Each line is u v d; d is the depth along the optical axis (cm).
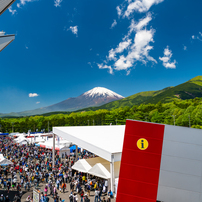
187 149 1366
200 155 1354
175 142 1379
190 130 1376
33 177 2612
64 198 2169
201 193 1327
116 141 2931
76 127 3666
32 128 13850
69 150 4316
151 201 1354
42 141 5634
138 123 1417
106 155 2455
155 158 1384
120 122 15425
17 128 13625
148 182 1370
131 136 1415
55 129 3459
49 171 2906
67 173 2800
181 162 1361
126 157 1402
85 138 2978
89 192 2248
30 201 1936
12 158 3525
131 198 1368
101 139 2992
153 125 1405
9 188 2423
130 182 1382
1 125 13650
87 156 4188
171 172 1362
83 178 2639
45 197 1919
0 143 6153
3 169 3006
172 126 1393
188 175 1348
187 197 1337
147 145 1398
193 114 10412
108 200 1870
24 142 5659
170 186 1355
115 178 2473
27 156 3834
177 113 12488
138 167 1388
